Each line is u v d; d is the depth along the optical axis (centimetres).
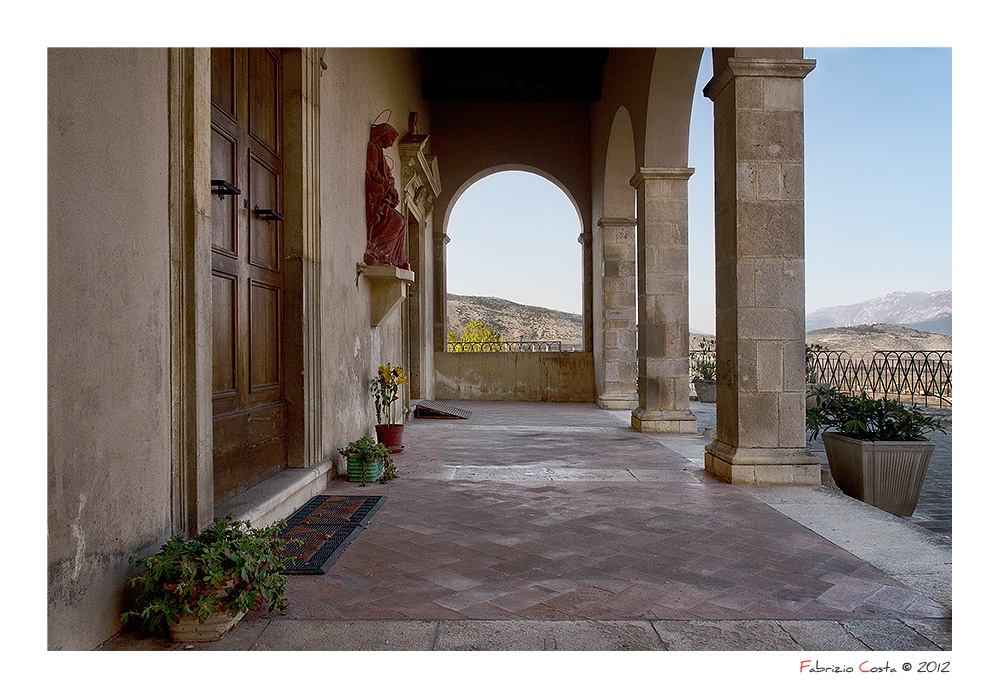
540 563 322
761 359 519
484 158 1391
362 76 645
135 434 241
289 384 467
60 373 198
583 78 1284
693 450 707
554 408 1241
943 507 520
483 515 419
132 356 239
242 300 389
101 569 220
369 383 677
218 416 350
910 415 515
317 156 485
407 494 480
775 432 521
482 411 1183
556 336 4588
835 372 1341
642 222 866
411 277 676
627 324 1216
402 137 946
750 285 519
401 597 275
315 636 235
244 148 391
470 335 1891
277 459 450
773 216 519
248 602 231
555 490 496
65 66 201
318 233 486
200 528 283
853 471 504
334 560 322
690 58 761
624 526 392
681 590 285
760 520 405
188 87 278
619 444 754
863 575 304
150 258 253
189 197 279
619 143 1148
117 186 230
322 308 494
